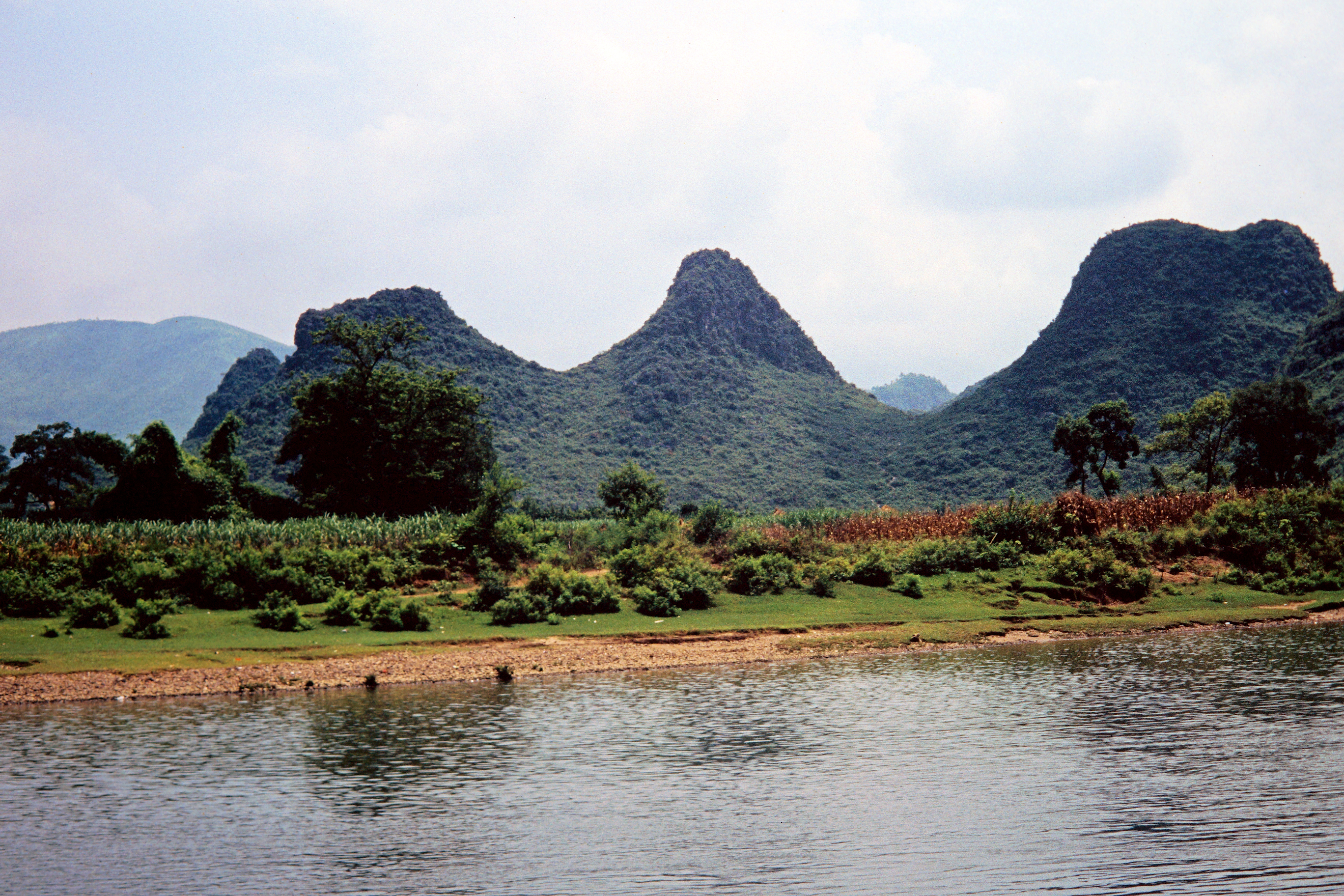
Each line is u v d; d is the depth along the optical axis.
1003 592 47.31
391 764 22.08
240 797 19.67
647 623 40.88
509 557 48.69
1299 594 49.78
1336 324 146.00
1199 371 181.62
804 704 28.42
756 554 51.66
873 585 48.25
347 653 34.78
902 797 19.48
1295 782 19.78
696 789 20.14
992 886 14.98
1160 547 55.09
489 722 26.22
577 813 18.64
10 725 25.88
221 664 32.78
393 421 77.75
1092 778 20.45
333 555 43.81
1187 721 25.28
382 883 15.48
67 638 34.78
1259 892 14.57
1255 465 83.88
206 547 43.72
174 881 15.56
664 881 15.45
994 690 30.09
